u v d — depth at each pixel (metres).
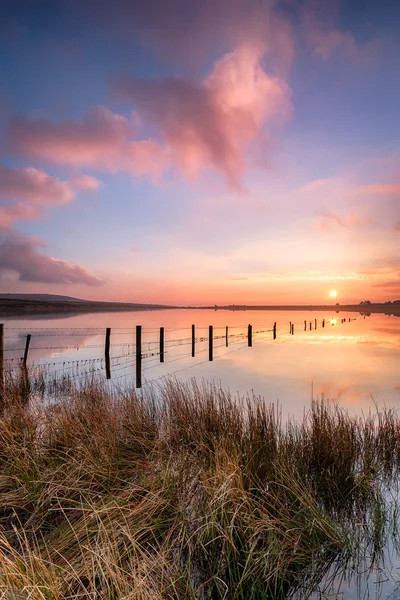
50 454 5.76
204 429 6.74
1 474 5.07
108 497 4.50
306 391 12.41
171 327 48.44
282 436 6.42
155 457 5.79
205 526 3.87
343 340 32.25
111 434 6.23
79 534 3.85
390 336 36.84
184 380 14.12
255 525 3.85
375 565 3.73
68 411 6.93
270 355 22.12
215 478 4.49
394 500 5.02
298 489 4.62
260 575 3.46
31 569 2.92
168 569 3.39
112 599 3.02
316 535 4.00
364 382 13.99
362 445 6.70
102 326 48.12
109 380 14.05
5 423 6.30
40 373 13.40
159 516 4.18
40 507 4.43
